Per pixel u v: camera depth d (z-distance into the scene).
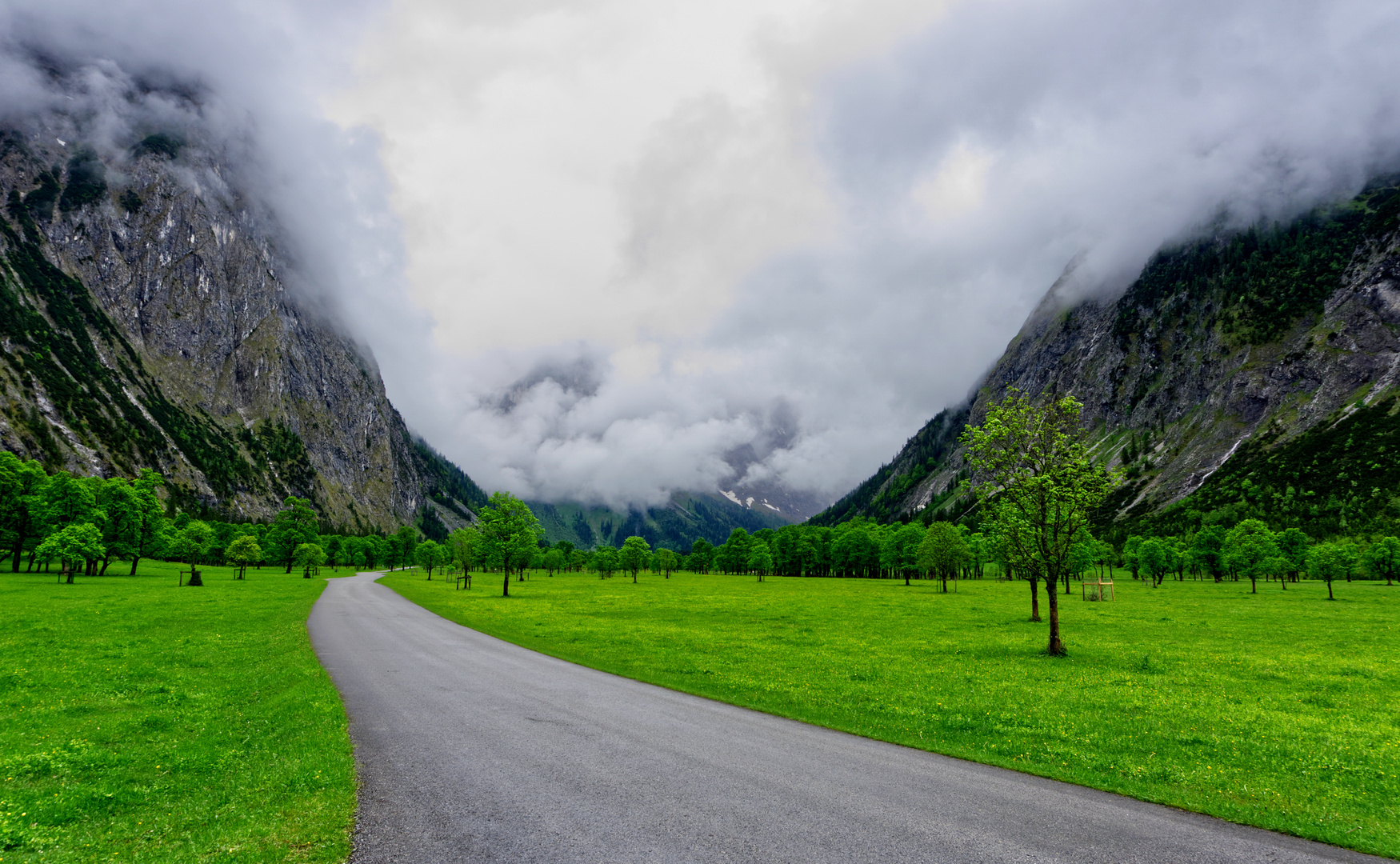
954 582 142.00
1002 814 11.41
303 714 18.12
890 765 14.31
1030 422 34.12
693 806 11.44
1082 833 10.65
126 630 37.47
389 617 50.16
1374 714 20.83
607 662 29.72
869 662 31.06
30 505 95.94
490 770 13.41
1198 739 17.39
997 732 18.16
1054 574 33.81
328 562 194.62
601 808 11.27
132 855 9.52
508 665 28.14
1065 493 32.31
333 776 12.81
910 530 137.88
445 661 28.84
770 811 11.23
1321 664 30.78
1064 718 19.83
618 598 80.44
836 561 163.00
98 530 83.81
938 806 11.76
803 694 22.98
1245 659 32.22
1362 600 77.06
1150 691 24.25
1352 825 11.30
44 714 18.12
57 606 49.84
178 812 11.34
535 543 88.94
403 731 16.58
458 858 9.24
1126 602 74.38
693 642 38.34
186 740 15.95
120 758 14.27
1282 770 14.90
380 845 9.71
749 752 15.07
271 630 39.50
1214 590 104.75
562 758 14.27
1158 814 11.73
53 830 10.34
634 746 15.43
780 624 50.53
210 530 96.81
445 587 103.12
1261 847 10.29
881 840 10.07
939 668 29.27
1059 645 33.62
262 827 10.33
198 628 39.50
